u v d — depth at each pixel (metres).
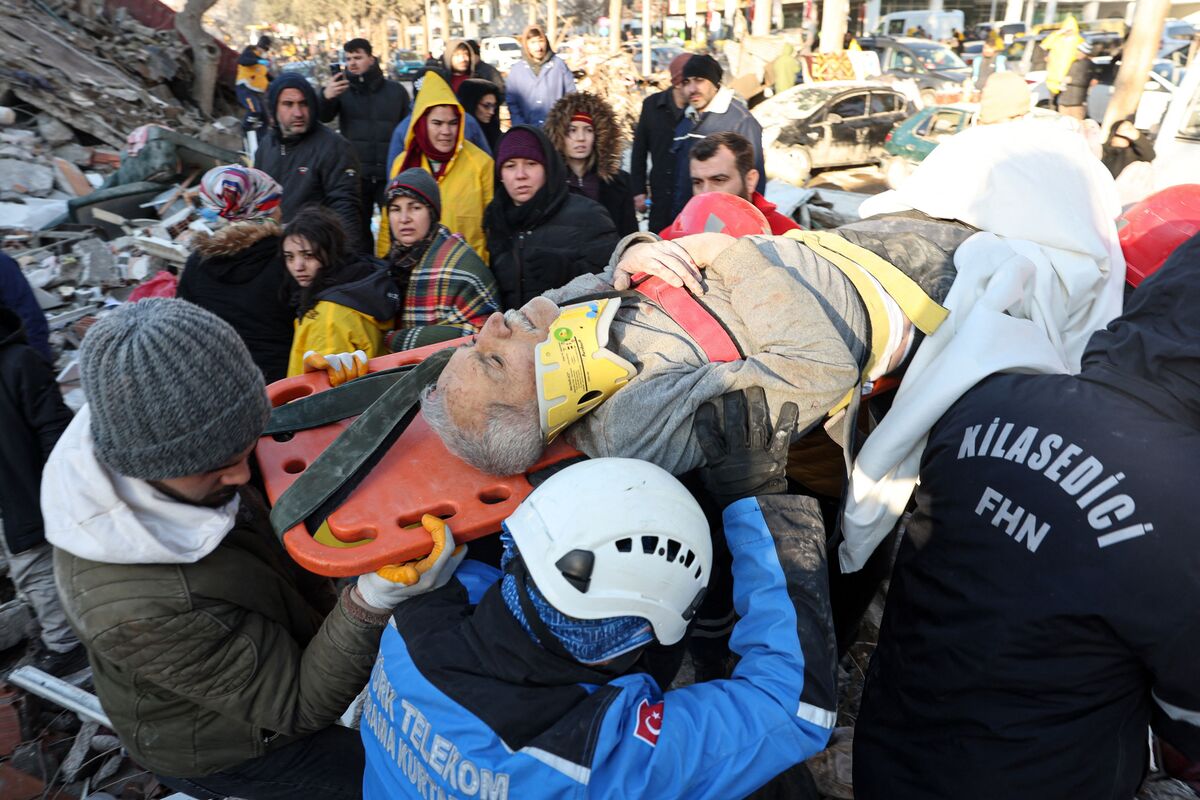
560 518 1.22
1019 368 1.60
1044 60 13.81
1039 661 1.35
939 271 1.89
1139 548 1.24
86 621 1.34
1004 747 1.40
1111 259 2.00
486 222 3.25
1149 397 1.33
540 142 3.03
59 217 6.77
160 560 1.35
